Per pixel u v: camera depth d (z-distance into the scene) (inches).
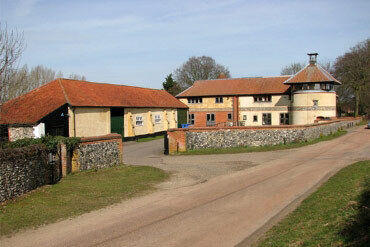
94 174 652.7
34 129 976.9
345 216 320.2
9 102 879.1
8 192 446.0
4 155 437.7
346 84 2349.9
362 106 2591.0
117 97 1380.4
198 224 356.5
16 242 310.2
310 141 1103.0
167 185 563.8
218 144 1032.2
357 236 263.7
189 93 2084.2
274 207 412.2
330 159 768.9
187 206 429.7
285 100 1838.1
